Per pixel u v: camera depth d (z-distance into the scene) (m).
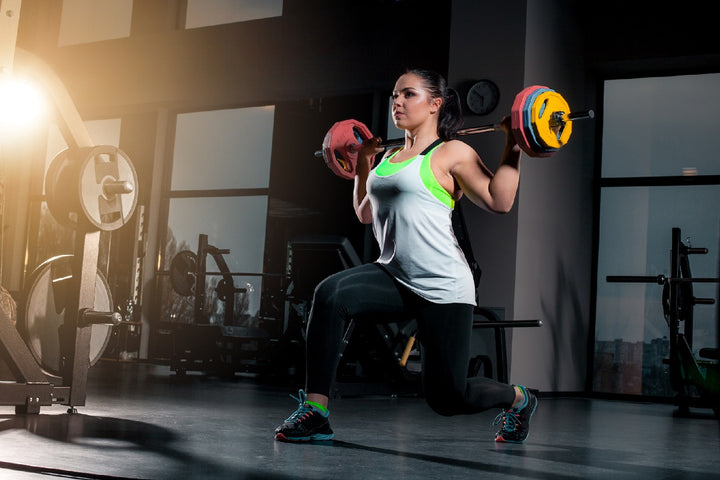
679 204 6.36
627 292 6.49
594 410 4.83
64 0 8.90
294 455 2.15
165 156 8.42
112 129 8.66
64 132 3.04
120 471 1.75
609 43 6.50
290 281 6.45
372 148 2.64
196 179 8.26
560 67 6.34
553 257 6.21
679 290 5.04
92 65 8.41
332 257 5.00
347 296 2.31
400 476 1.88
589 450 2.66
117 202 3.12
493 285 5.87
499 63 6.03
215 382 5.71
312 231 7.43
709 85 6.35
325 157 2.76
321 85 7.30
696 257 6.26
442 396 2.28
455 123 2.39
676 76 6.48
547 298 6.14
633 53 6.39
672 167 6.41
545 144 2.12
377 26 7.08
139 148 8.41
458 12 6.26
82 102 8.41
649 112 6.54
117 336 8.03
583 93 6.62
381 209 2.31
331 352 2.40
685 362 4.80
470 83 6.13
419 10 6.92
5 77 2.85
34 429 2.44
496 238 5.90
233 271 7.94
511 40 6.00
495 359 5.67
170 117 8.45
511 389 2.59
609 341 6.52
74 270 3.06
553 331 6.18
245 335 6.43
